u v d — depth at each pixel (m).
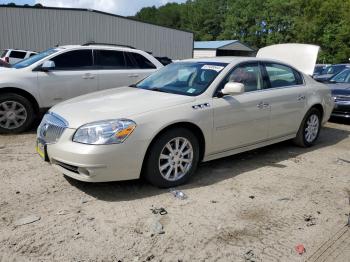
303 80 6.26
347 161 5.66
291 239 3.30
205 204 3.94
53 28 26.34
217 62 5.23
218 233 3.36
